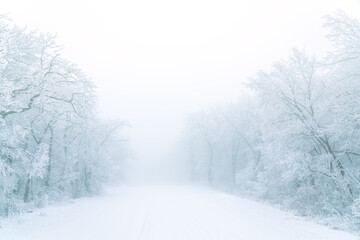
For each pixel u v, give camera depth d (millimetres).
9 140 11258
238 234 8586
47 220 11156
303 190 14992
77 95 15922
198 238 8023
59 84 15094
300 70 15125
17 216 11641
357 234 8805
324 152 15336
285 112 15531
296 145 15750
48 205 15938
